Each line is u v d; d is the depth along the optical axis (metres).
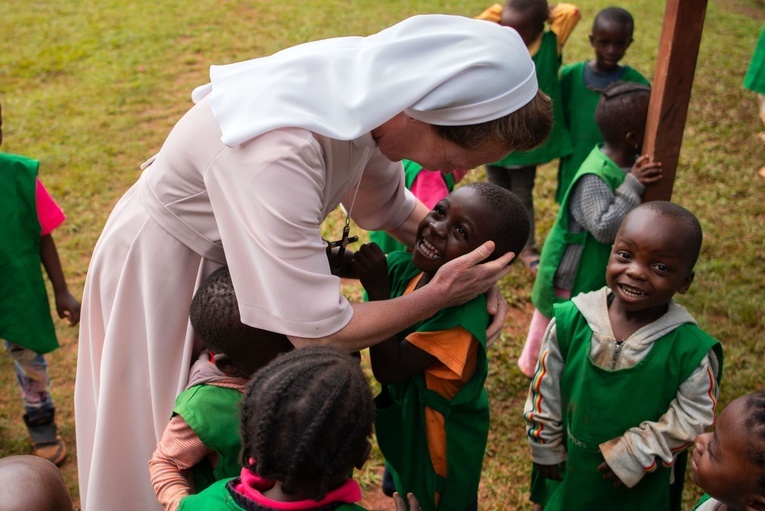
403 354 2.24
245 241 1.95
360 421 1.58
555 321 2.56
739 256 4.97
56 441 3.72
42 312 3.44
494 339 2.34
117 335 2.26
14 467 1.94
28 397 3.62
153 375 2.24
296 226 1.88
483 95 1.85
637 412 2.41
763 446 1.76
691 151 6.24
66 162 6.18
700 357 2.34
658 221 2.29
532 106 1.94
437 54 1.88
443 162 2.02
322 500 1.59
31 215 3.32
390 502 3.40
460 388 2.32
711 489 1.90
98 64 8.00
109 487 2.36
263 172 1.87
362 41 2.04
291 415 1.54
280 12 9.33
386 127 1.96
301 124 1.86
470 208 2.25
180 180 2.10
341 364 1.63
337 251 2.51
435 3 9.53
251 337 2.04
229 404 2.06
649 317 2.41
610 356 2.43
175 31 8.79
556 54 4.66
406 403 2.38
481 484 3.44
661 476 2.49
